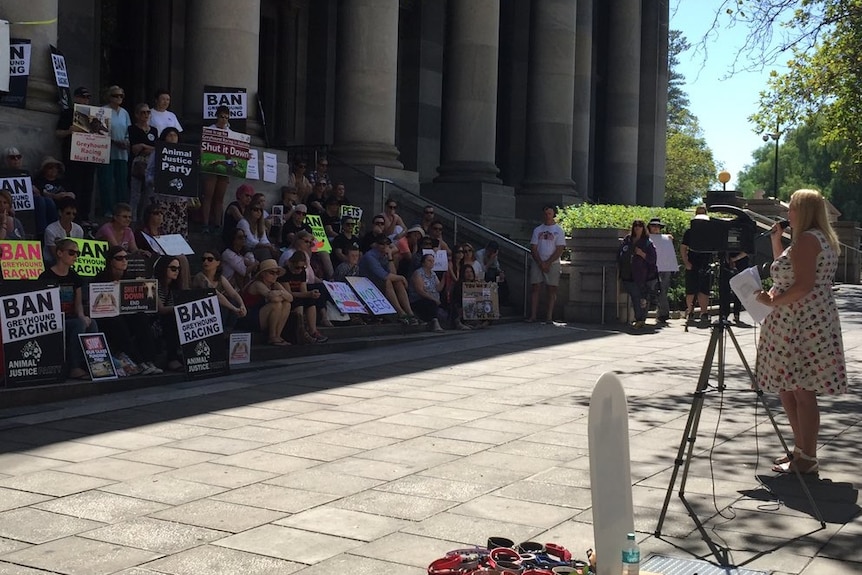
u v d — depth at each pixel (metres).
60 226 11.09
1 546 5.28
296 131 25.56
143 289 10.80
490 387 10.67
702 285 18.48
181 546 5.33
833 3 16.64
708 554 5.36
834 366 6.91
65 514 5.87
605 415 4.49
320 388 10.48
